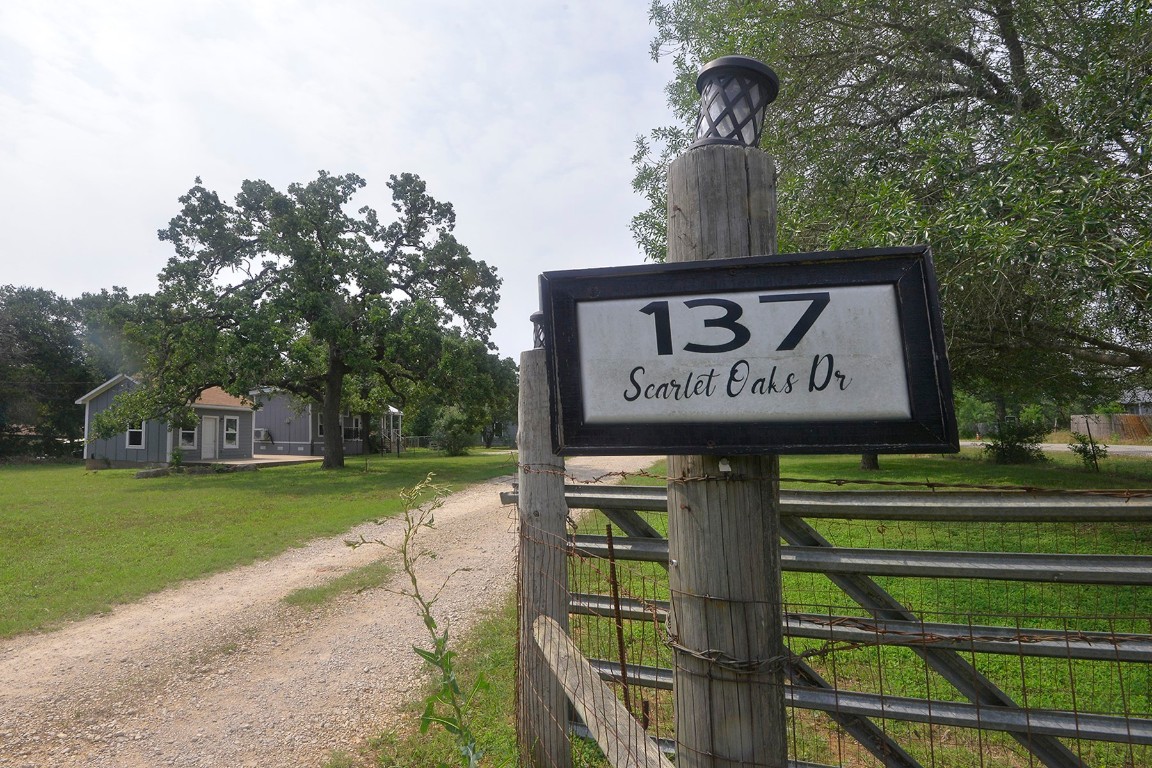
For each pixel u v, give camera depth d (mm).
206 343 18297
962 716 2225
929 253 1401
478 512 11859
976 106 6793
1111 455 23203
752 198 1573
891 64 7207
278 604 6262
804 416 1425
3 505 13070
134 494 14922
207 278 20016
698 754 1523
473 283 24312
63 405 32844
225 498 13961
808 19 7141
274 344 18812
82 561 7938
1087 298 5246
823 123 7262
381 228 23766
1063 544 6645
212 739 3697
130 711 4070
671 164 1679
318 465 25328
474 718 3623
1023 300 6441
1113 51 5742
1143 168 4891
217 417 26297
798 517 2549
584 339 1546
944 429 1362
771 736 1491
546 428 2848
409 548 8695
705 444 1463
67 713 4055
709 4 8523
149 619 5891
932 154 5305
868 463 17094
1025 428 19688
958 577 2232
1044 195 4402
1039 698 3445
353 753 3467
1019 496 2182
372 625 5578
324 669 4652
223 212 20375
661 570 4766
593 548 2953
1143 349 7289
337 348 21469
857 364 1413
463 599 6207
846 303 1430
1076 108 5430
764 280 1463
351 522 10695
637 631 4012
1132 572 2047
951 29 6871
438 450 39562
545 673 2768
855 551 2377
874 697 2336
